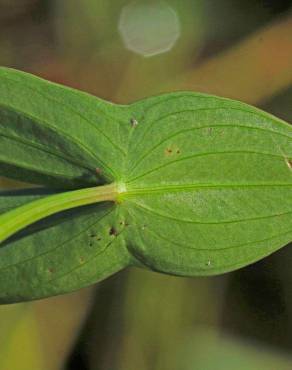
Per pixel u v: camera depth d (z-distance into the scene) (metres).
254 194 0.16
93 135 0.16
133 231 0.16
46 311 0.21
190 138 0.16
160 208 0.16
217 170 0.16
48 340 0.21
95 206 0.16
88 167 0.16
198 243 0.16
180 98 0.16
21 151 0.16
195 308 0.21
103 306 0.21
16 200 0.16
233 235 0.16
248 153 0.16
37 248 0.16
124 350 0.21
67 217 0.16
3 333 0.21
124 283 0.21
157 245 0.16
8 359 0.21
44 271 0.16
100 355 0.21
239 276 0.21
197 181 0.16
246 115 0.16
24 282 0.16
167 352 0.21
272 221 0.16
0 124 0.16
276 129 0.16
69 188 0.16
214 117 0.16
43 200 0.15
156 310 0.21
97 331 0.21
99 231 0.16
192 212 0.16
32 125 0.16
